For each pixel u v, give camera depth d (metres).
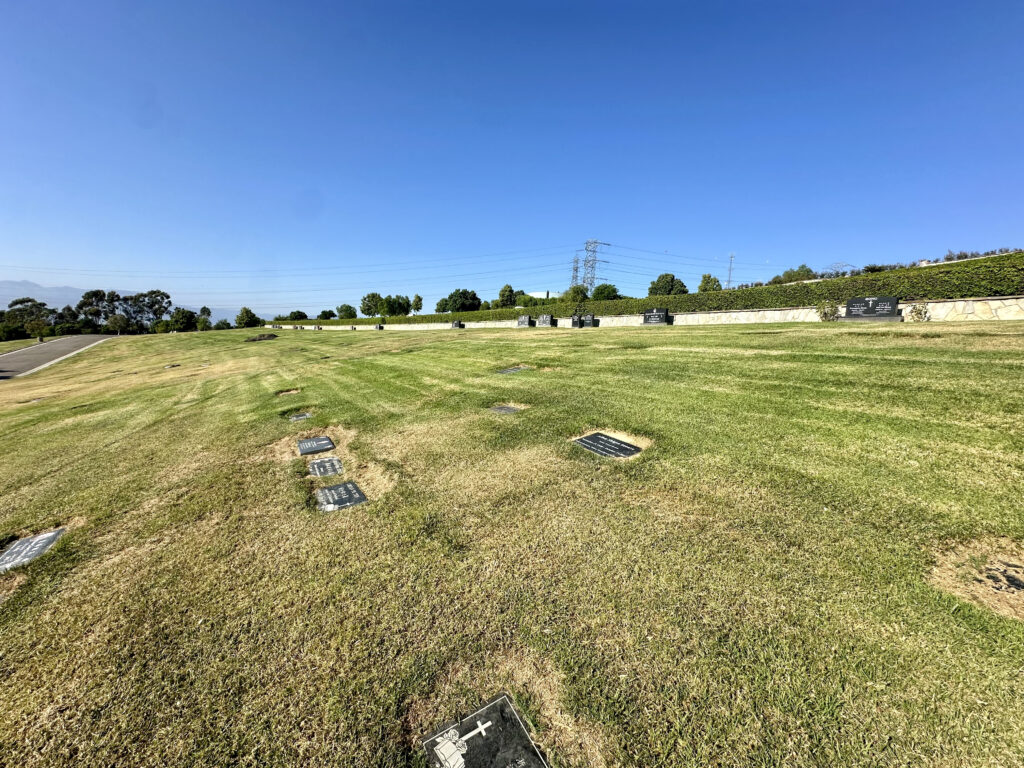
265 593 2.96
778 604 2.46
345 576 3.07
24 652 2.60
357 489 4.62
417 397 8.73
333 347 24.47
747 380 6.73
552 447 5.15
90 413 10.97
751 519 3.29
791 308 17.16
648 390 6.95
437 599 2.75
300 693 2.17
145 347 37.00
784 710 1.88
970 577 2.51
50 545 3.94
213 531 3.94
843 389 5.69
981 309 11.91
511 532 3.44
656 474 4.16
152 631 2.69
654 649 2.24
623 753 1.79
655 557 2.97
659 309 21.64
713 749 1.76
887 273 14.77
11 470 6.44
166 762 1.89
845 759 1.68
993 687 1.88
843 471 3.81
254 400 10.41
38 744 2.02
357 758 1.85
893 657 2.07
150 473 5.68
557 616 2.52
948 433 4.16
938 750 1.68
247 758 1.88
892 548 2.81
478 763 1.80
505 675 2.19
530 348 13.94
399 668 2.27
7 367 27.44
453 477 4.62
